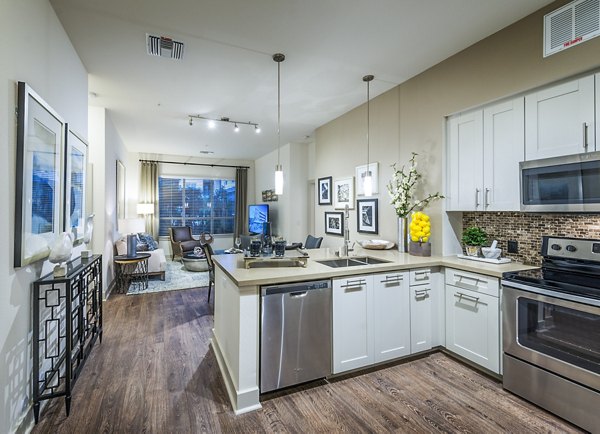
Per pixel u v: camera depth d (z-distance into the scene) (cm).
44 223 202
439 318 285
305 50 290
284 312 220
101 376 245
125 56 300
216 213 928
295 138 650
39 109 193
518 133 248
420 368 258
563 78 219
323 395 221
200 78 349
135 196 813
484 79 269
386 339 260
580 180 207
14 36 168
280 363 220
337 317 239
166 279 591
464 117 293
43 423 190
